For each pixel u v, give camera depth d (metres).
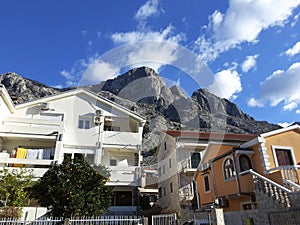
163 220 5.86
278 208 6.58
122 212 9.90
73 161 6.78
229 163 9.52
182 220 7.04
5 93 11.44
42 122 11.96
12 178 8.77
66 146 11.42
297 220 5.33
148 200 8.17
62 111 12.70
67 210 6.02
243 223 7.50
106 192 6.67
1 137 11.68
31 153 11.13
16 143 12.08
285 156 8.98
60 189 6.23
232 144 9.96
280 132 9.25
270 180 7.26
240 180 8.74
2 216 7.04
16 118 11.90
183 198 9.85
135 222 5.85
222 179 9.83
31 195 6.91
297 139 9.44
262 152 8.69
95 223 5.78
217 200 9.63
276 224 5.79
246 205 8.83
